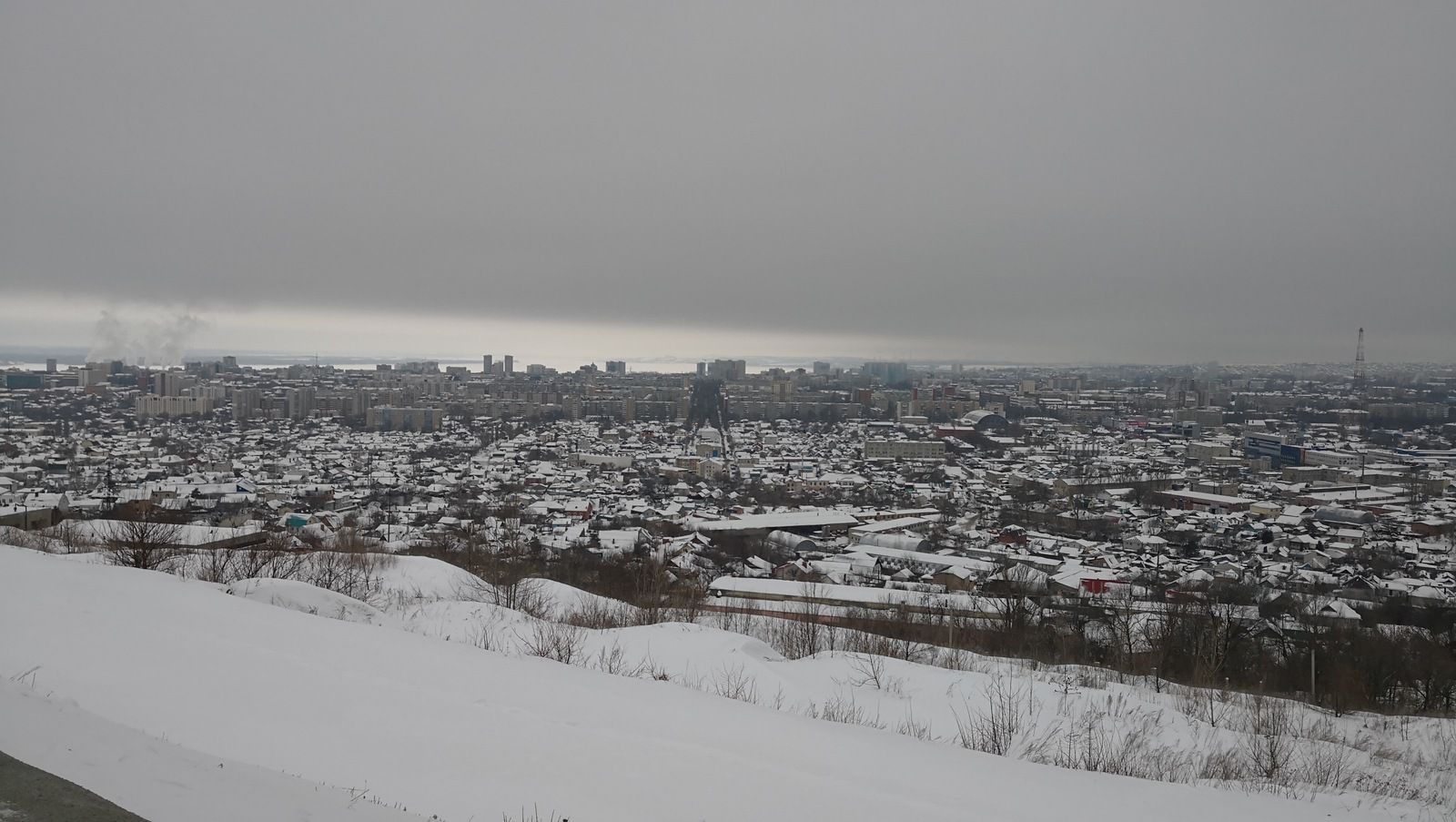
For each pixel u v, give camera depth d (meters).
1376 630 39.44
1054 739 16.28
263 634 14.78
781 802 9.37
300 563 28.45
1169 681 26.33
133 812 5.94
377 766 9.22
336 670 12.90
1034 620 37.41
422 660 14.24
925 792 10.31
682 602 35.06
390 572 30.44
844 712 16.53
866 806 9.56
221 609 16.20
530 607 28.02
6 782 6.06
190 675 11.90
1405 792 15.28
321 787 7.91
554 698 12.69
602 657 19.55
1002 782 11.21
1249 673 30.69
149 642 13.39
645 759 10.25
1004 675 21.56
